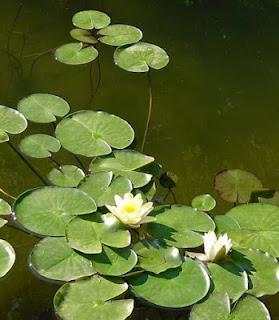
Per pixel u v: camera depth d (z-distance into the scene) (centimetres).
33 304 243
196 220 256
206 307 238
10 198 265
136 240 253
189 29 350
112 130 279
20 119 278
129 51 314
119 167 269
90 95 306
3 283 247
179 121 304
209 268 246
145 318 241
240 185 273
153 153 290
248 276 246
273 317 247
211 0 370
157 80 320
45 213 251
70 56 310
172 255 246
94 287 238
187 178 283
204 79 324
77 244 244
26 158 279
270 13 367
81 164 278
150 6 360
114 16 348
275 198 271
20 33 330
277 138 304
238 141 300
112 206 252
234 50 342
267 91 323
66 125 278
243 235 256
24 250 252
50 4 348
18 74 310
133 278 241
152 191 266
